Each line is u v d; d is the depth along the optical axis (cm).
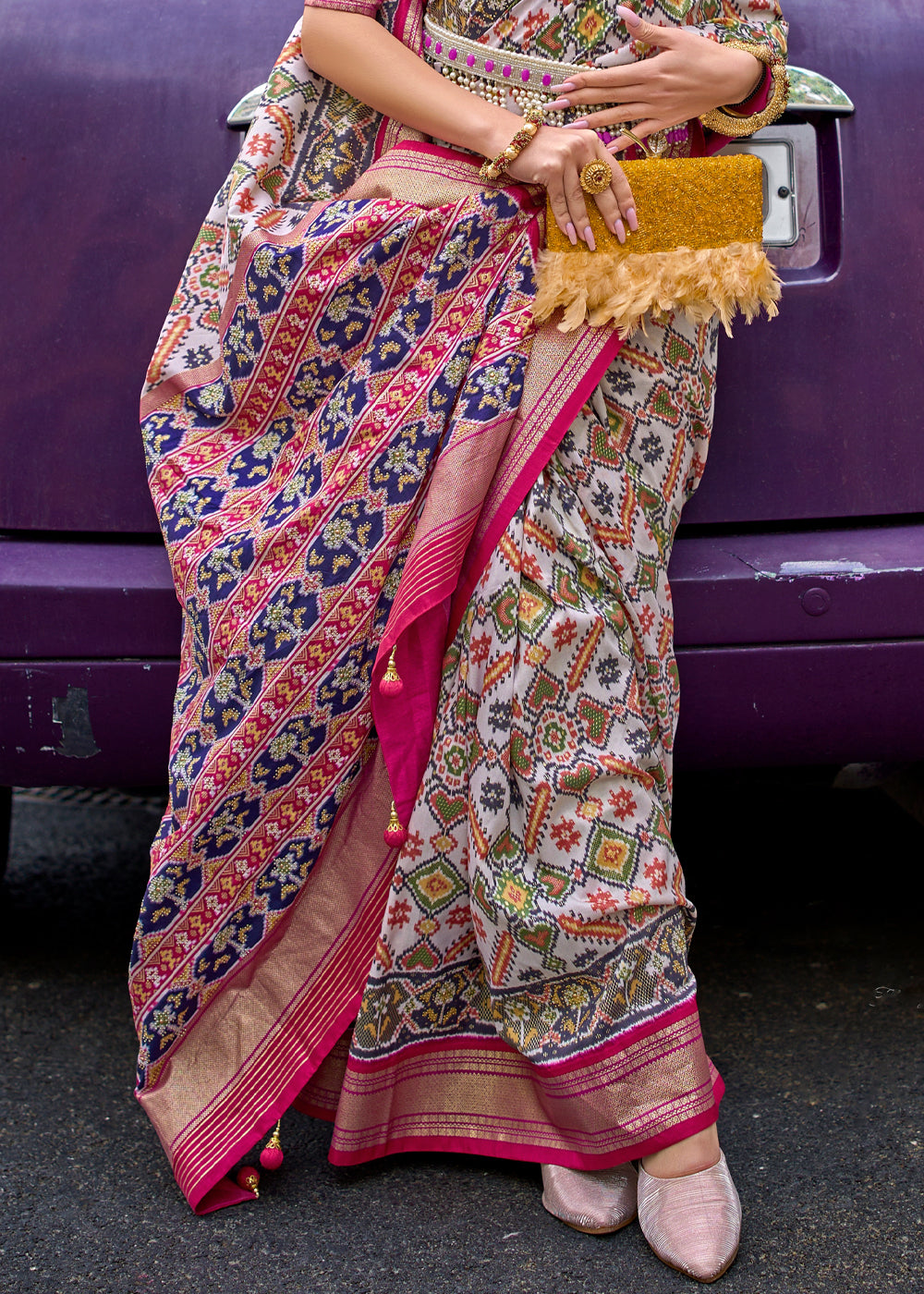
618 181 153
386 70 161
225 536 165
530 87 160
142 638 178
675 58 156
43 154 181
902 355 179
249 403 172
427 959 162
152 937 164
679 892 162
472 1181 165
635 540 163
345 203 169
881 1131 171
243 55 181
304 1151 173
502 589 157
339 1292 145
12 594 177
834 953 221
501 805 156
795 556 177
